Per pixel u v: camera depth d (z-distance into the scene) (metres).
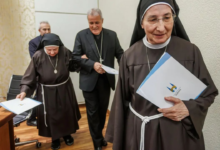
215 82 1.02
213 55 1.01
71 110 1.88
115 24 2.50
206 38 1.05
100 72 1.59
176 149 0.72
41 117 1.80
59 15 3.00
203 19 1.07
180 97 0.72
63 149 1.94
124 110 0.92
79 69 1.82
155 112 0.77
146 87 0.70
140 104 0.81
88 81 1.71
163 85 0.70
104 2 2.90
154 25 0.69
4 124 1.18
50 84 1.75
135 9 1.86
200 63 0.74
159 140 0.76
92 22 1.58
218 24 0.97
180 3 1.27
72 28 3.10
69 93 1.87
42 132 1.85
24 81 1.63
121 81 0.89
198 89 0.71
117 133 0.87
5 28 2.94
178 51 0.75
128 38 2.11
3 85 3.08
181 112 0.69
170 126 0.74
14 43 3.02
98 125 1.83
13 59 3.06
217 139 1.05
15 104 1.32
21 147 1.99
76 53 1.71
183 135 0.74
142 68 0.79
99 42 1.74
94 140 1.84
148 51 0.80
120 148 0.88
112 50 1.78
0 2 2.86
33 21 3.04
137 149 0.82
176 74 0.69
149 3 0.69
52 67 1.74
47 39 1.63
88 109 1.79
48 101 1.76
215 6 0.98
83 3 3.10
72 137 2.19
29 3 2.98
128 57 0.85
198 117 0.72
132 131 0.85
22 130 2.39
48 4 2.92
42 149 1.96
